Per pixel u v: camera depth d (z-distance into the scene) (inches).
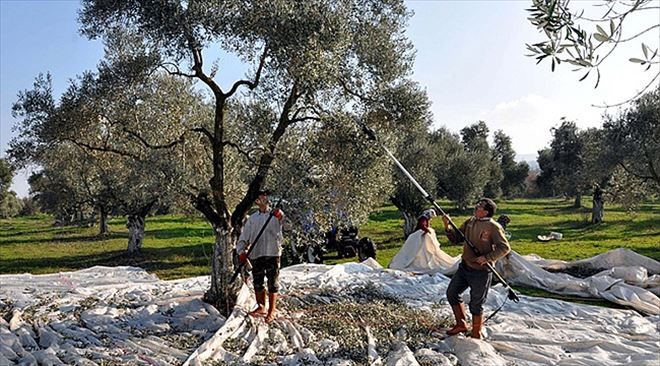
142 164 322.7
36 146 335.3
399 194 989.2
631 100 135.3
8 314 327.0
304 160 317.1
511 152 2337.6
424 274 553.6
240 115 336.5
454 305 318.0
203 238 1233.4
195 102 375.2
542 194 2591.0
